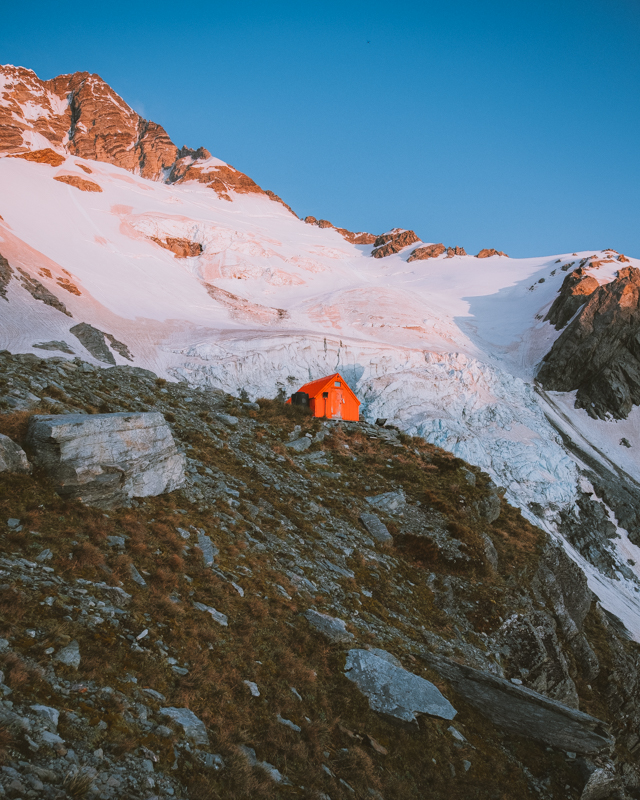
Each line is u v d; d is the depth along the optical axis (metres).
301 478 28.83
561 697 21.08
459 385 90.31
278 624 14.41
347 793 10.52
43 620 9.41
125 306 83.56
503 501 36.12
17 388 21.19
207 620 12.73
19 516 12.22
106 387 32.50
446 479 34.12
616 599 57.75
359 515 26.30
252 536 19.39
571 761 15.46
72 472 14.30
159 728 8.70
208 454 26.44
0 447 13.34
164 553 14.50
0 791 5.97
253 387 68.00
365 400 80.19
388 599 20.12
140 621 11.07
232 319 101.25
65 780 6.69
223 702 10.52
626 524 74.56
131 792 7.26
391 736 13.10
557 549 31.48
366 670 14.38
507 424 85.12
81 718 7.90
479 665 18.98
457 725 15.08
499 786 13.61
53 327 54.84
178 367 64.31
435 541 25.47
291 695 12.16
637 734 24.92
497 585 24.34
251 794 8.82
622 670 27.66
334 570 19.98
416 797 11.91
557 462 78.69
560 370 113.50
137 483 17.00
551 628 23.89
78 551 11.88
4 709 7.16
